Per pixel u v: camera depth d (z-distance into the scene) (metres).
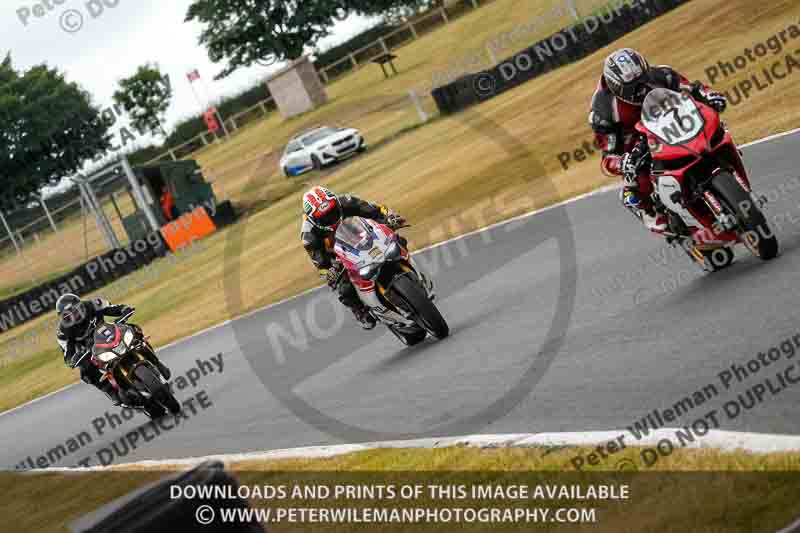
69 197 196.00
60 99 179.50
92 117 182.75
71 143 181.38
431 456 23.19
